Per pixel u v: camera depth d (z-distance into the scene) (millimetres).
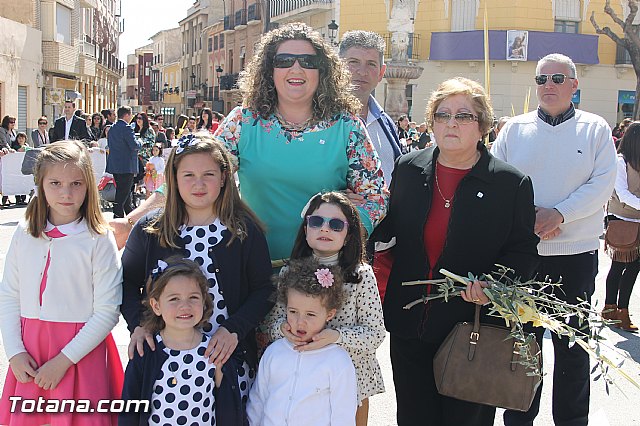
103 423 3346
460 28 31219
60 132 16672
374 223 3584
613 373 5602
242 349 3363
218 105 51312
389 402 5047
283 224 3635
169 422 3086
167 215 3307
